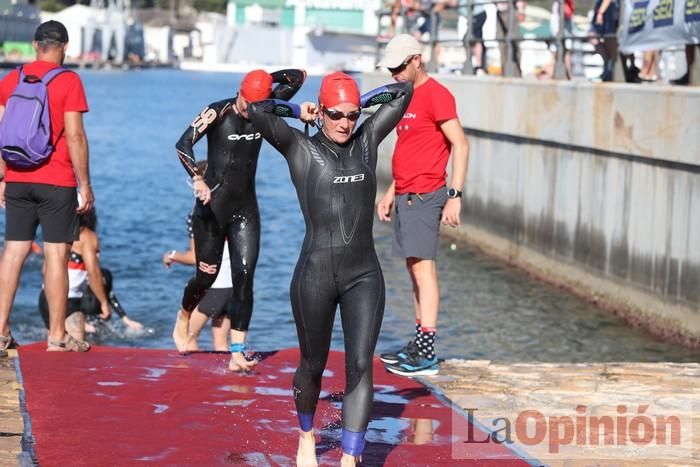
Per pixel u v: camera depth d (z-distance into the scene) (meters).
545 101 20.56
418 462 7.80
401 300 18.83
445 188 10.15
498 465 7.78
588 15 26.30
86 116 72.94
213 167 9.88
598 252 18.53
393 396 9.55
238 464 7.66
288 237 25.44
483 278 20.89
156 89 116.06
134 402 9.07
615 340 15.85
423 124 9.98
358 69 160.00
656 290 16.48
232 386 9.66
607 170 18.20
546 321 17.08
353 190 7.28
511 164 22.78
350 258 7.26
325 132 7.38
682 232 15.70
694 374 10.55
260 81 9.42
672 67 20.62
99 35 177.50
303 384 7.44
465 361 11.01
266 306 17.69
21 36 153.00
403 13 31.42
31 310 16.73
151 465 7.57
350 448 7.20
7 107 10.30
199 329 12.12
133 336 15.24
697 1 15.83
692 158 15.17
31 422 8.45
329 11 182.75
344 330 7.32
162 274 20.23
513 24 23.28
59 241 10.70
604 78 20.62
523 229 22.08
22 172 10.46
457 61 48.84
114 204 30.55
